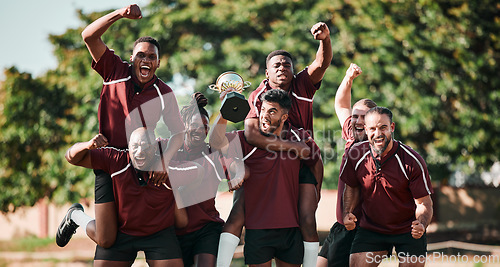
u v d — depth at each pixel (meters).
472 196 43.88
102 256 10.28
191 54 33.59
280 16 35.00
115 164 9.80
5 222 48.34
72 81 33.44
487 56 34.91
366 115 10.29
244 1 35.16
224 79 10.98
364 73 32.69
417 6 35.38
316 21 33.72
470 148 34.31
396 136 32.91
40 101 33.84
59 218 47.50
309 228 10.62
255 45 33.38
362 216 11.05
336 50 33.25
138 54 9.97
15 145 33.56
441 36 34.31
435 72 34.06
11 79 33.97
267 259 10.38
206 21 34.69
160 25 34.22
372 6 34.53
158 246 10.15
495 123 34.38
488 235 38.72
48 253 36.94
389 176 10.38
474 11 36.19
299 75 11.31
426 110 32.66
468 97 34.34
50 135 33.44
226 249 10.38
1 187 33.44
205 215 10.89
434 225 42.00
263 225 10.38
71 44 35.53
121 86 10.07
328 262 12.04
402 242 10.69
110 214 10.07
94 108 32.28
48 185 33.34
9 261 33.84
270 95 10.25
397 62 33.16
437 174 37.12
